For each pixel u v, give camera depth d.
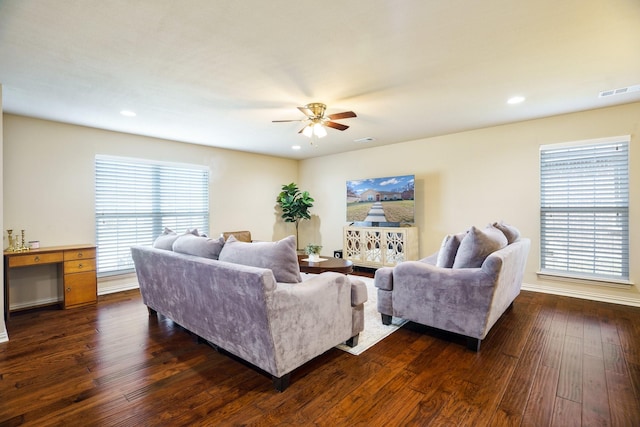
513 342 2.65
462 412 1.75
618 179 3.64
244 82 2.79
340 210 6.39
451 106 3.51
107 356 2.46
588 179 3.82
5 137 3.59
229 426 1.65
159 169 4.93
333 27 1.97
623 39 2.13
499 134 4.41
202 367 2.28
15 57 2.31
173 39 2.09
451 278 2.57
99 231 4.32
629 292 3.59
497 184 4.45
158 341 2.74
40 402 1.86
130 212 4.61
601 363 2.28
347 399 1.88
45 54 2.27
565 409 1.77
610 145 3.67
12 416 1.74
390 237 5.12
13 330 3.00
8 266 3.28
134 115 3.72
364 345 2.62
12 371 2.23
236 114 3.70
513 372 2.17
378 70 2.58
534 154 4.13
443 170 4.95
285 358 1.95
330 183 6.54
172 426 1.66
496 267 2.35
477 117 3.97
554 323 3.07
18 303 3.66
